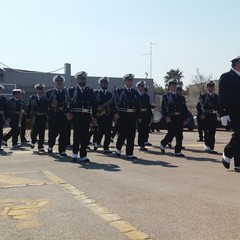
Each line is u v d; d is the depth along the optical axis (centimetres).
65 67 3194
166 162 959
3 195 604
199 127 1599
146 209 524
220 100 807
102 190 632
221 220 477
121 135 1068
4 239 422
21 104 1402
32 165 905
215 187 648
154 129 2169
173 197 584
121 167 870
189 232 437
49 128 1152
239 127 805
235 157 822
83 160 969
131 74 1066
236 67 799
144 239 418
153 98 3581
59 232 441
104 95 1201
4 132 1447
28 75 3145
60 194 609
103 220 481
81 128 966
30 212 515
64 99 1123
